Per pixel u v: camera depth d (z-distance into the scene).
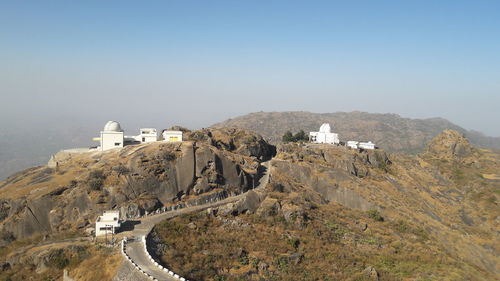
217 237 68.69
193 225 69.56
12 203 71.94
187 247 63.28
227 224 73.75
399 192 111.12
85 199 72.56
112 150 93.56
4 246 66.62
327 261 68.94
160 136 118.56
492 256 90.69
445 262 76.19
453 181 135.00
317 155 117.12
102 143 98.62
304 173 103.62
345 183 103.12
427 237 87.38
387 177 119.69
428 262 75.00
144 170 79.56
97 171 77.75
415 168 139.00
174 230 67.25
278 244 70.69
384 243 79.56
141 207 73.31
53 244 62.12
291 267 65.00
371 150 134.00
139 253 56.25
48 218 70.62
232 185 90.50
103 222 64.12
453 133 159.25
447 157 150.75
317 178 102.62
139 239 61.62
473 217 111.94
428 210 106.62
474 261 85.62
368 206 96.94
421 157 154.12
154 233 64.19
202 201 81.94
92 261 55.69
